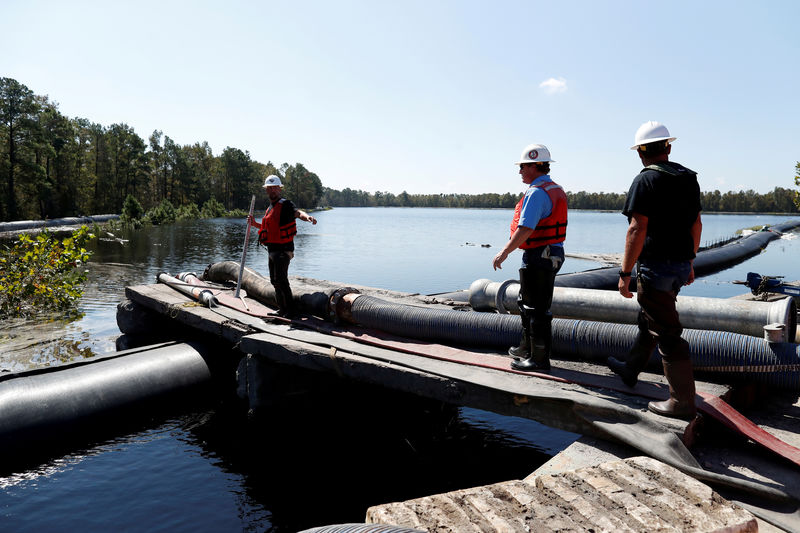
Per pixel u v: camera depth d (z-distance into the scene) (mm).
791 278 20094
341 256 28359
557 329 4809
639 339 3725
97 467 4996
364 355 5188
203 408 6688
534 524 2100
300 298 6934
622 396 3764
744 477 2846
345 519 4148
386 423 6371
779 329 3682
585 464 3062
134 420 6137
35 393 5531
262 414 6199
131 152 87875
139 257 24797
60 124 69688
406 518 2186
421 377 4512
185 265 21672
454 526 2104
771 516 2541
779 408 3922
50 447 5312
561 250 4066
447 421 6414
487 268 23219
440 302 8406
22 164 59625
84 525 3980
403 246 36000
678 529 2041
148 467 5027
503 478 4926
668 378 3262
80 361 6453
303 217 6750
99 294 14328
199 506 4312
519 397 3867
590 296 6004
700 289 17609
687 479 2465
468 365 4719
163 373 6602
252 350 6117
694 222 3184
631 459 2703
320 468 5090
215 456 5301
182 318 7695
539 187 3891
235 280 9523
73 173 70188
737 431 3123
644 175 3158
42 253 12453
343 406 6789
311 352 5441
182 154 103688
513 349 4699
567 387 3984
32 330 10070
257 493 4551
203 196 111938
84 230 13094
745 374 3814
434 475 4973
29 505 4273
